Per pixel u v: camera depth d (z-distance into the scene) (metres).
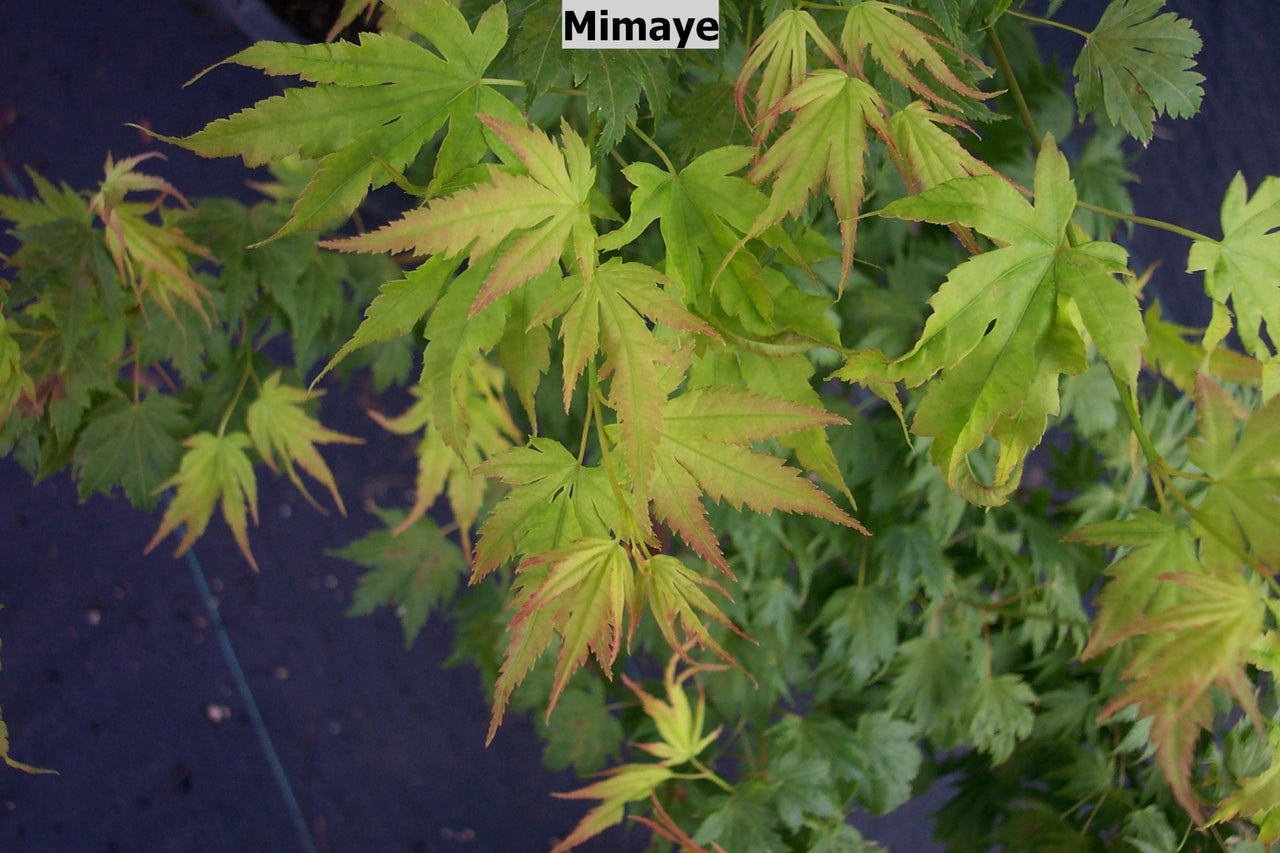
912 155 0.55
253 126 0.53
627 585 0.54
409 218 0.52
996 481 0.54
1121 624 0.54
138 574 1.62
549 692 0.98
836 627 0.91
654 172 0.55
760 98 0.55
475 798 1.59
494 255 0.54
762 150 0.57
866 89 0.54
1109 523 0.55
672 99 0.65
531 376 0.55
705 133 0.59
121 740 1.55
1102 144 0.97
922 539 0.88
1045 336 0.54
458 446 0.54
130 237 0.71
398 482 1.71
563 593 0.53
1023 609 0.90
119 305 0.70
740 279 0.54
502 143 0.55
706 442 0.54
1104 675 0.86
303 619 1.64
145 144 1.69
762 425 0.54
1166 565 0.54
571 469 0.55
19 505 1.61
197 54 1.77
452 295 0.54
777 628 0.94
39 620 1.57
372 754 1.59
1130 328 0.54
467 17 0.61
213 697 1.58
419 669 1.65
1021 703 0.89
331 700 1.61
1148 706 0.53
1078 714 0.88
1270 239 0.57
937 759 1.39
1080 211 0.92
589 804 1.60
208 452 0.76
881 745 0.91
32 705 1.53
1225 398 0.54
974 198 0.54
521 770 1.62
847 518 0.54
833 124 0.54
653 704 0.77
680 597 0.54
